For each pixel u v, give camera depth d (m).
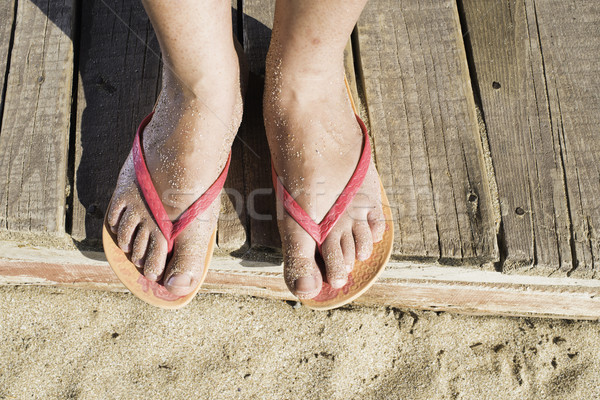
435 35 1.69
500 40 1.70
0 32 1.65
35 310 1.78
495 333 1.83
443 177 1.49
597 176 1.49
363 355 1.75
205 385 1.68
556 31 1.71
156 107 1.34
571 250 1.40
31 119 1.52
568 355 1.79
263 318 1.80
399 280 1.65
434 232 1.43
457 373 1.74
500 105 1.60
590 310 1.75
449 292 1.70
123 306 1.79
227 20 1.17
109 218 1.29
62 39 1.62
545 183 1.49
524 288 1.62
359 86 1.66
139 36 1.66
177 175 1.23
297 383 1.71
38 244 1.47
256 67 1.62
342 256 1.24
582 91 1.61
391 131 1.55
